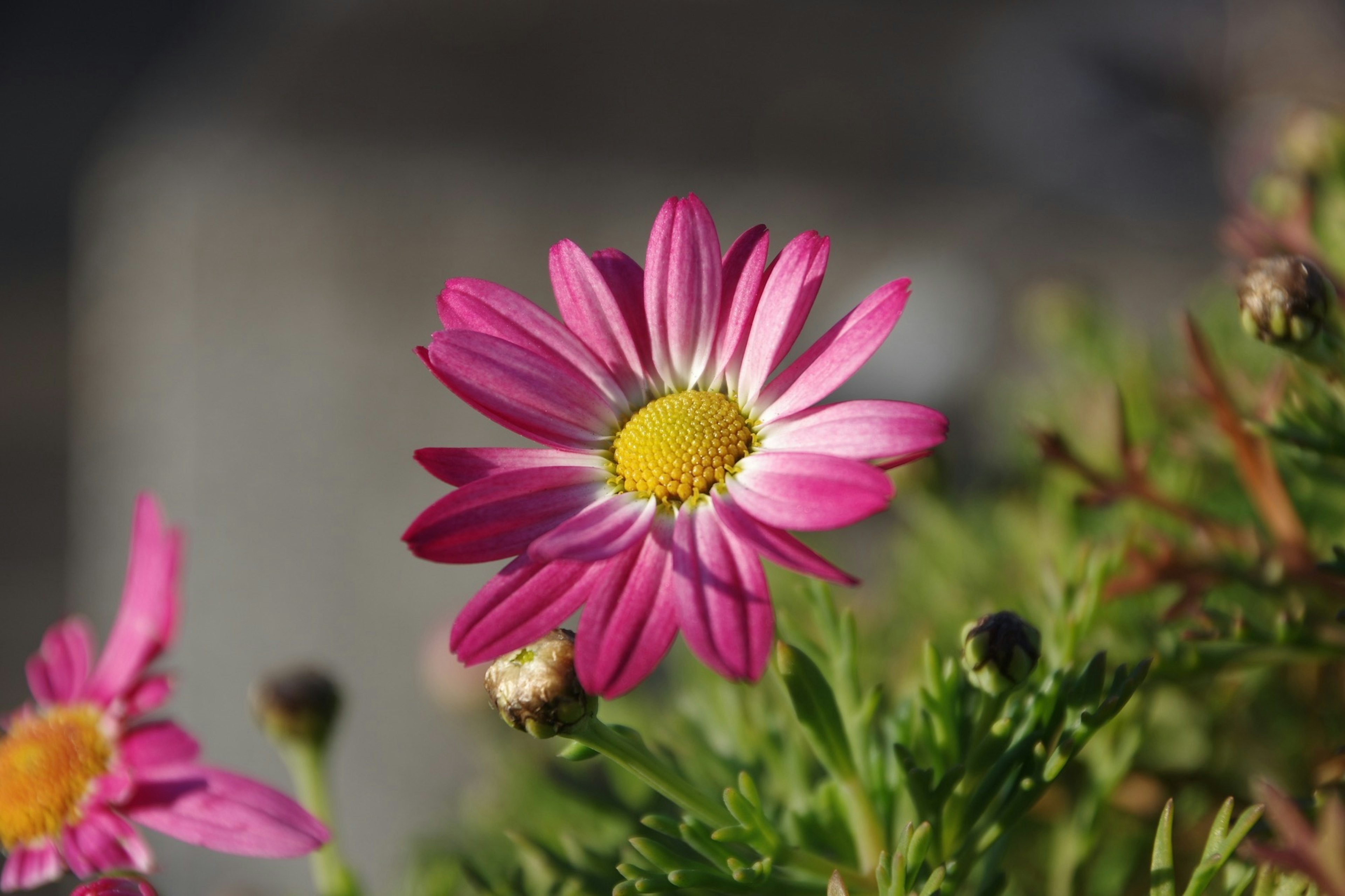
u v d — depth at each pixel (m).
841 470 0.24
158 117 0.79
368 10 0.73
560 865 0.27
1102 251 0.55
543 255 0.64
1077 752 0.24
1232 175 0.50
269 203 0.63
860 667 0.30
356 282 0.62
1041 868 0.29
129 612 0.29
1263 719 0.29
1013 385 0.37
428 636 0.56
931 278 0.51
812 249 0.25
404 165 0.65
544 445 0.26
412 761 0.56
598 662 0.23
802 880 0.25
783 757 0.28
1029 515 0.32
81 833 0.27
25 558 0.82
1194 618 0.27
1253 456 0.27
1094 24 0.64
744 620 0.23
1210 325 0.33
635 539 0.24
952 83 0.70
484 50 0.70
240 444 0.61
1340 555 0.25
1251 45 0.51
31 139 1.04
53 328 0.93
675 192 0.66
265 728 0.29
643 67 0.71
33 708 0.30
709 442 0.25
